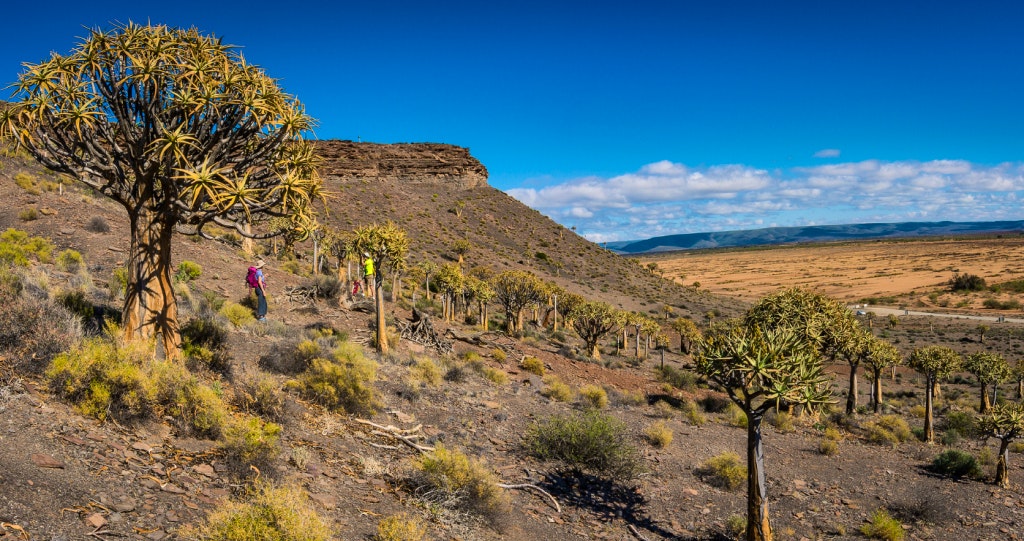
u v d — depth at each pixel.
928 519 12.25
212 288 21.34
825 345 23.05
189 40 8.36
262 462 6.42
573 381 24.17
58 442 5.46
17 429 5.40
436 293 50.88
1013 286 132.12
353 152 136.50
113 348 7.14
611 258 123.12
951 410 31.59
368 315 25.03
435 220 114.69
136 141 8.00
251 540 4.45
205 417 6.82
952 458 16.75
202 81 7.73
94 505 4.61
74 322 8.62
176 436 6.61
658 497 11.71
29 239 19.70
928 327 89.44
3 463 4.68
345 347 14.06
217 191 7.54
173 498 5.19
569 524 9.20
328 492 6.70
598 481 11.74
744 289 172.12
